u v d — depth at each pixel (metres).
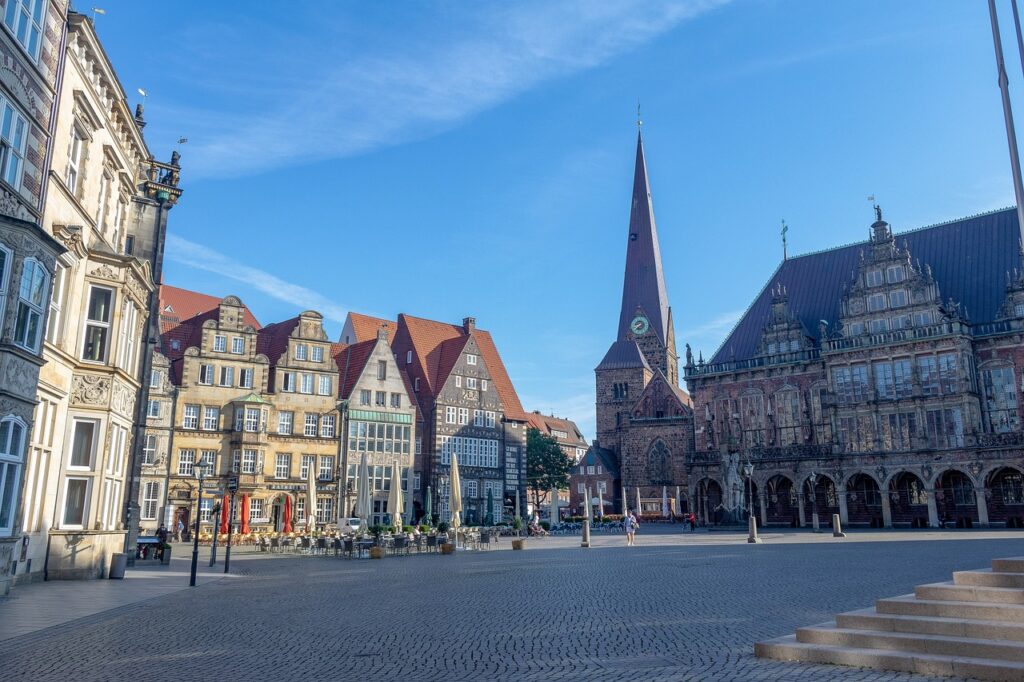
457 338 93.50
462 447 88.38
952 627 11.59
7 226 19.64
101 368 27.36
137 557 37.84
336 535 50.72
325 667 11.82
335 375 74.00
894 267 82.19
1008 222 80.50
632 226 147.12
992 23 17.80
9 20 21.09
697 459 91.75
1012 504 69.81
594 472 131.12
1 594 20.23
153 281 35.16
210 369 66.50
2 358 19.33
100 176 29.39
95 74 27.95
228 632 15.41
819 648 11.70
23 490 21.27
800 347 89.94
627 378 136.62
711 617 16.16
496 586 24.09
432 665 11.89
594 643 13.52
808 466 81.44
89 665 12.09
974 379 74.62
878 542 45.00
